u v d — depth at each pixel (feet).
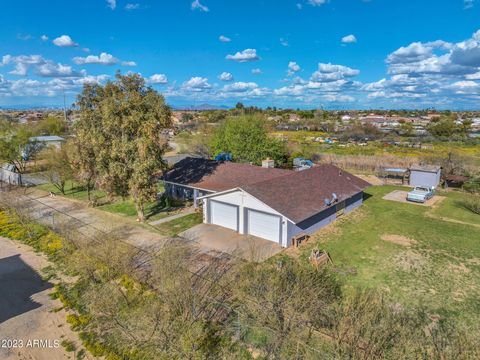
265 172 92.27
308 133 297.74
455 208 92.07
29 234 74.18
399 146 208.95
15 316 45.62
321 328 37.86
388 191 113.80
